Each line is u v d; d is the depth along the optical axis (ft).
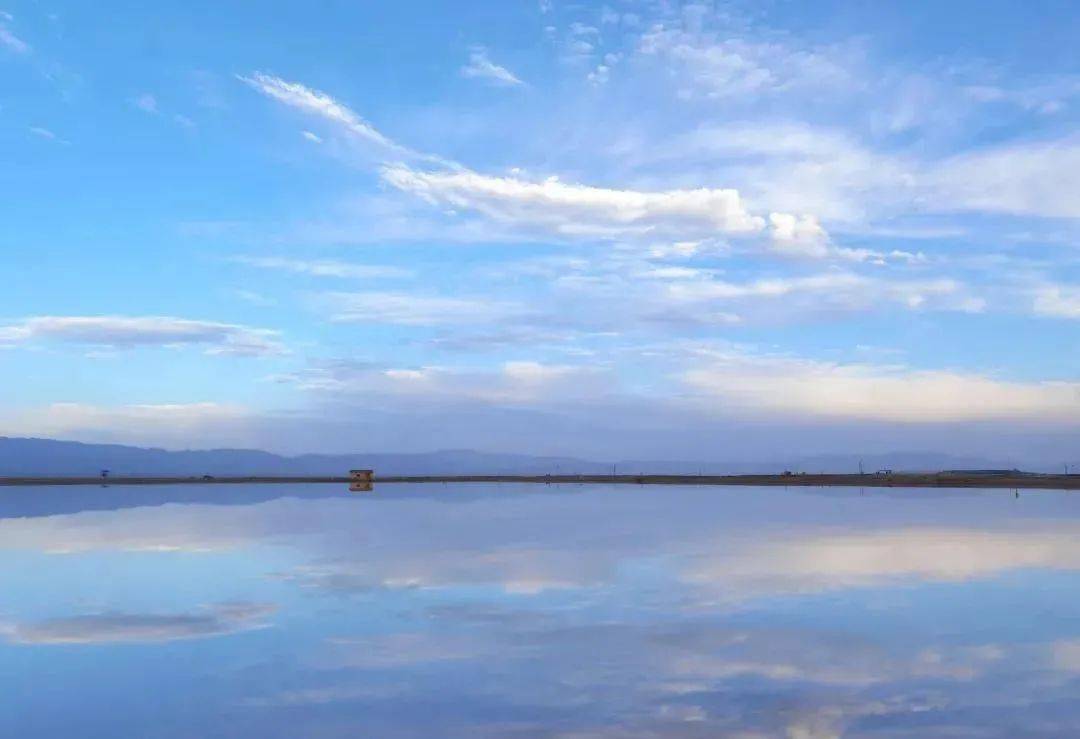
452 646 47.37
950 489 313.94
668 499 234.79
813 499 226.99
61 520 156.76
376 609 58.39
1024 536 107.45
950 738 32.45
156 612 57.67
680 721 34.58
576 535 112.78
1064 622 53.11
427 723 34.53
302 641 48.73
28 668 43.06
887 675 41.16
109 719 35.01
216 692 38.86
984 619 54.08
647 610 57.62
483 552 92.22
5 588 69.00
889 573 73.97
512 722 34.58
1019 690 38.58
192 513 178.29
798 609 57.67
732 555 87.56
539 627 52.29
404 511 179.93
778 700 37.27
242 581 71.72
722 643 47.85
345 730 33.68
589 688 39.27
